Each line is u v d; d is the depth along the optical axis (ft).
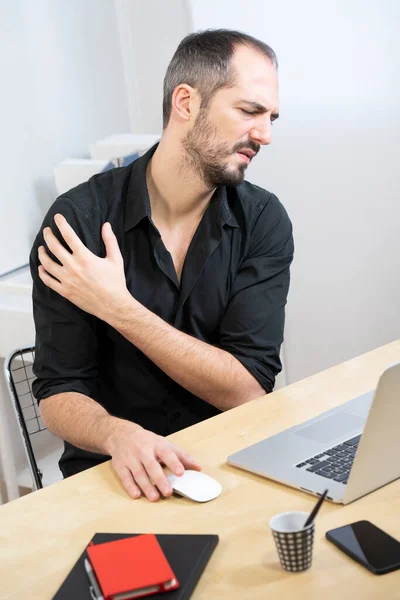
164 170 5.65
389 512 3.84
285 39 9.59
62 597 3.40
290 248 6.16
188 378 5.56
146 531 3.88
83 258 5.32
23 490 9.35
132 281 5.77
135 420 5.93
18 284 8.30
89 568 3.49
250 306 5.87
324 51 9.43
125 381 5.84
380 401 3.71
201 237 5.81
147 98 10.62
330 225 10.05
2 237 8.80
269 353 5.89
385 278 9.94
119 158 8.96
